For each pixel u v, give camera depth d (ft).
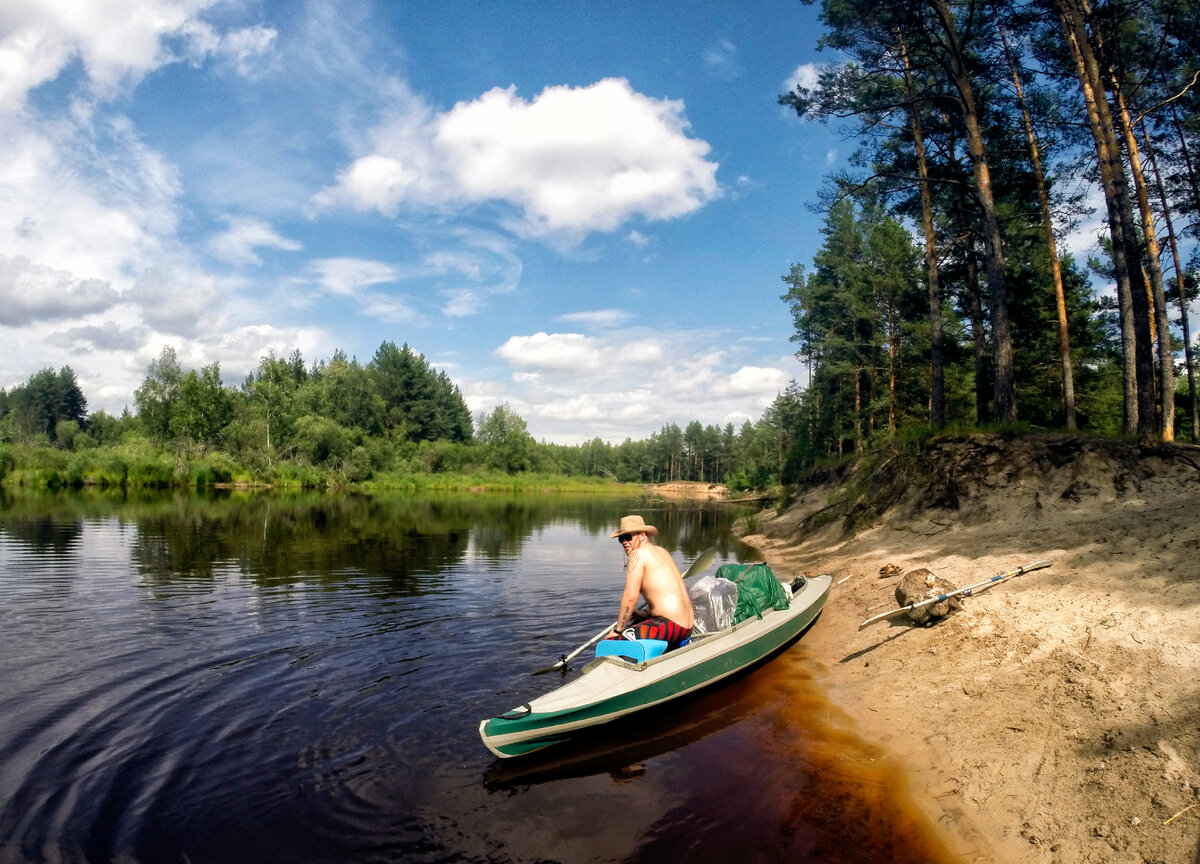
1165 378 48.62
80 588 31.91
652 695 16.53
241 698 17.53
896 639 21.44
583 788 13.39
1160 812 10.44
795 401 154.61
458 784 13.43
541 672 19.74
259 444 161.99
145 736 15.12
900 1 46.44
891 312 102.17
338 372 259.60
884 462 46.34
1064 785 12.02
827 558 39.24
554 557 47.24
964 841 11.43
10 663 20.15
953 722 15.40
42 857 10.54
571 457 438.40
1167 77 51.96
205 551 45.16
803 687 19.31
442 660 21.02
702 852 11.22
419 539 56.54
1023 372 81.20
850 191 55.16
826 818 12.30
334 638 23.45
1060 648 16.61
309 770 13.74
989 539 28.25
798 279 138.10
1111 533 22.63
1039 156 56.29
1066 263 82.84
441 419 276.21
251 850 10.95
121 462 127.03
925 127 56.90
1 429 248.52
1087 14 41.81
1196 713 12.10
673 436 408.87
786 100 52.80
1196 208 58.90
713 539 62.69
